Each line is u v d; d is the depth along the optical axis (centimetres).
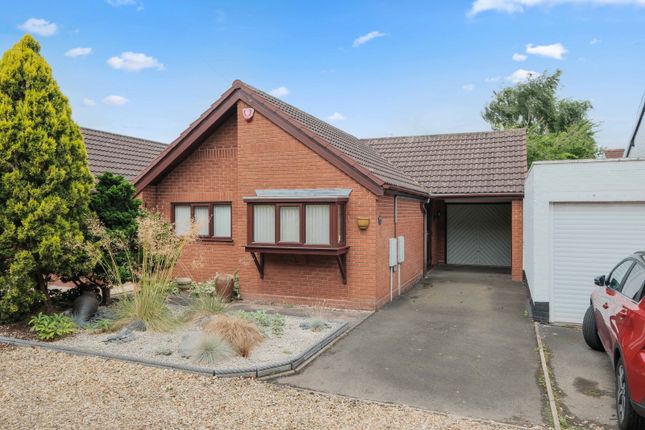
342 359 686
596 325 685
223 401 522
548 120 3825
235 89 1112
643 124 1209
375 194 987
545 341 773
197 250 1223
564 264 887
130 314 808
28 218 778
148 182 1227
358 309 1012
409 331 843
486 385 586
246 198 1023
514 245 1430
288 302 1072
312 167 1044
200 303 905
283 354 682
